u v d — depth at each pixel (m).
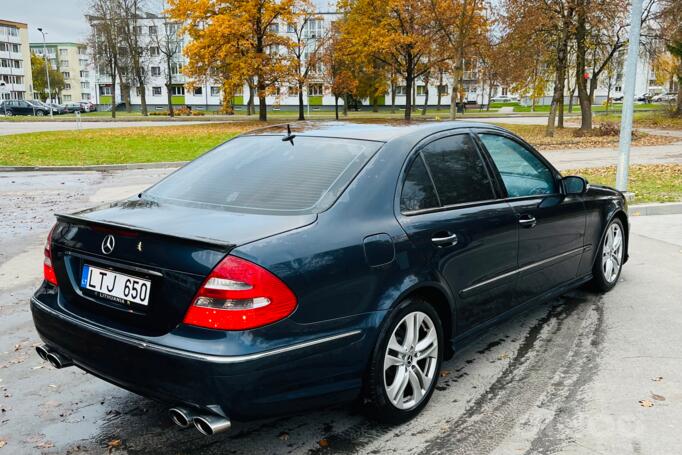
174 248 2.60
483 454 2.91
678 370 3.84
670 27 28.70
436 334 3.32
